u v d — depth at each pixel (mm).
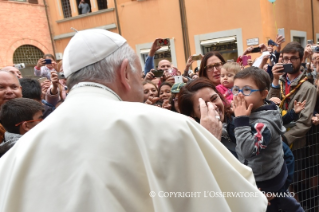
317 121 2281
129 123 762
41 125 821
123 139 744
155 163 723
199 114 1627
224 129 1752
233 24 8000
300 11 10367
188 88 1688
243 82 1665
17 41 9555
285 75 2770
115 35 969
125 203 691
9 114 1759
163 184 719
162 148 739
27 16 9773
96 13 9617
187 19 8578
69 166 719
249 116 1632
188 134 764
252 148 1468
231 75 2395
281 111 2504
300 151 2258
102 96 859
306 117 2238
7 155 832
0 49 9188
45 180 718
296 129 2215
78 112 808
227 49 8430
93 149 728
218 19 8180
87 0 9977
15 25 9508
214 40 8297
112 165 710
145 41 9211
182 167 738
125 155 729
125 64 917
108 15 9555
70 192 685
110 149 728
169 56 9156
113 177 698
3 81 2230
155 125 770
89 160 710
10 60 9406
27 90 2676
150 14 9008
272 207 1756
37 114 1827
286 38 9227
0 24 9172
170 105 2482
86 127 769
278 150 1621
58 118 810
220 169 781
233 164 857
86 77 898
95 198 670
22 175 744
